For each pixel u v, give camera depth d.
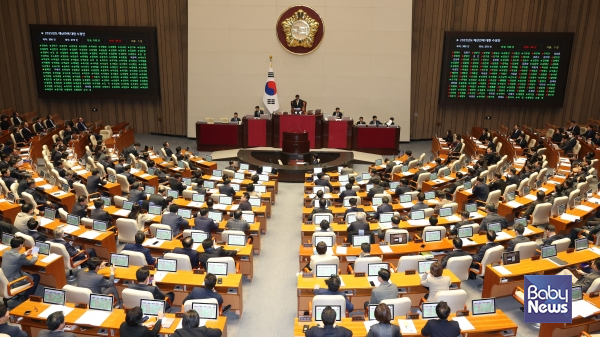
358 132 22.30
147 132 26.64
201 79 24.77
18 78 25.16
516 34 23.27
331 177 17.38
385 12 23.77
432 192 13.88
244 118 22.38
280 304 9.63
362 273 8.73
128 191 15.50
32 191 13.12
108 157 17.52
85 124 24.30
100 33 23.91
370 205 14.20
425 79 25.20
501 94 24.16
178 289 8.77
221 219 11.91
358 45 24.16
